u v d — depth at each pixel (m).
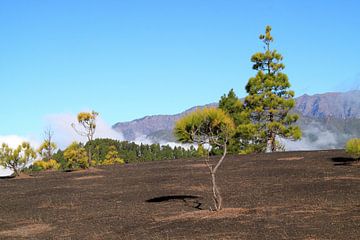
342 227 11.00
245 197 17.69
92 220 15.75
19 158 36.25
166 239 11.55
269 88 45.66
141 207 17.61
